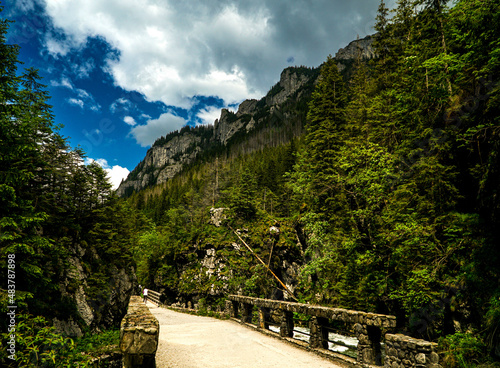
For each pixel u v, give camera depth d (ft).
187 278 115.65
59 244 58.34
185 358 21.89
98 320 67.82
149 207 315.99
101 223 81.46
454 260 28.04
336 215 59.41
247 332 34.86
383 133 48.34
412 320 34.19
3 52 31.01
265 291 87.15
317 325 25.22
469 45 25.27
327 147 67.21
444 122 33.73
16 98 31.48
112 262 88.17
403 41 61.26
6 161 31.45
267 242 104.32
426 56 33.94
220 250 112.68
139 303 26.86
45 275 49.24
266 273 89.30
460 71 27.55
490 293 23.70
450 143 30.94
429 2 36.91
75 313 58.29
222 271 106.11
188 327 38.04
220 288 102.63
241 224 120.78
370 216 44.57
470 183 31.17
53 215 64.18
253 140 624.59
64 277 61.31
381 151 41.96
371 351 20.11
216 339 29.96
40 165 53.62
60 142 64.28
